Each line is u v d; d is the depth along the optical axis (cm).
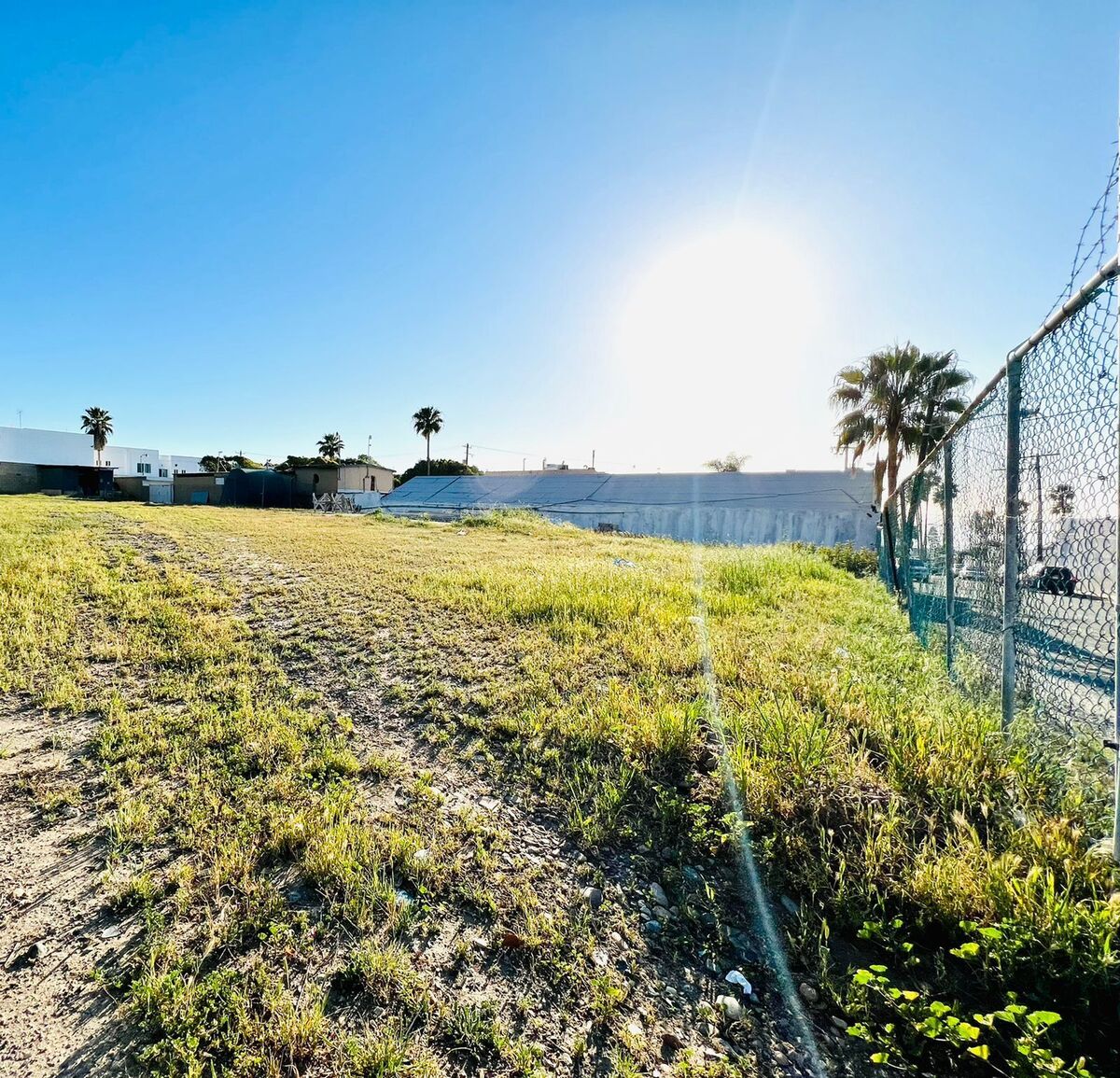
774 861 240
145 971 184
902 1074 162
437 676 448
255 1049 159
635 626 567
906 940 202
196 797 279
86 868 232
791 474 2675
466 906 218
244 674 442
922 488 623
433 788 298
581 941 205
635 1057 165
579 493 3030
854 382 1535
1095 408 220
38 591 623
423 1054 161
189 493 4019
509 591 736
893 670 455
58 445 4891
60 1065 155
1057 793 251
